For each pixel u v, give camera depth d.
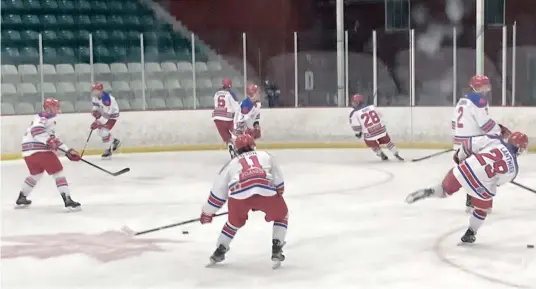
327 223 10.83
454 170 8.98
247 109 16.59
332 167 17.91
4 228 10.90
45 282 7.83
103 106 20.38
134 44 29.59
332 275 7.88
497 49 25.98
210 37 29.58
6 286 7.71
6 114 22.78
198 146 22.89
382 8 27.75
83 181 16.20
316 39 28.64
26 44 27.91
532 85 25.33
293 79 28.31
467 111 12.02
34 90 25.59
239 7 29.11
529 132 20.33
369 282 7.58
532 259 8.46
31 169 12.34
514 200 12.62
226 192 8.05
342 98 24.53
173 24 29.89
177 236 10.09
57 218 11.67
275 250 8.04
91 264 8.58
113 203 13.08
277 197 7.95
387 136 18.73
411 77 22.17
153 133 22.61
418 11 27.41
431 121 21.59
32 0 28.86
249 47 29.06
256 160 8.00
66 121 21.61
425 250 9.00
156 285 7.60
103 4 30.03
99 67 27.05
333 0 28.31
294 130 22.80
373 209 11.96
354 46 28.12
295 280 7.69
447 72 27.05
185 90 27.52
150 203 13.03
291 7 28.78
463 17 26.88
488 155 8.73
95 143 21.97
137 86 27.06
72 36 28.77
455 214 11.41
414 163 18.48
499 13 25.97
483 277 7.69
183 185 15.31
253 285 7.52
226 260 8.62
